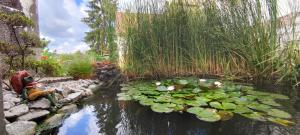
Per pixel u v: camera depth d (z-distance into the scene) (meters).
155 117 1.75
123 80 3.71
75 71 4.18
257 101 1.97
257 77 3.05
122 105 2.17
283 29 2.95
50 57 4.98
